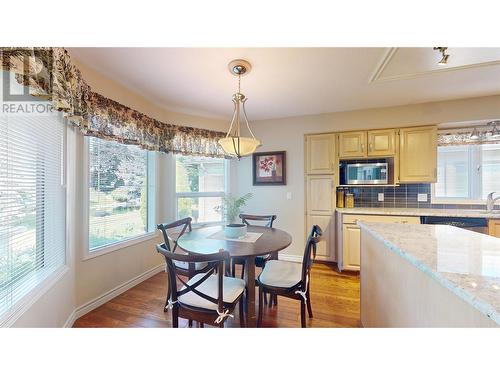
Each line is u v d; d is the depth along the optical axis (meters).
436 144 3.00
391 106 3.16
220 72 2.22
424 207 3.32
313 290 2.61
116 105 2.35
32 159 1.44
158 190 3.15
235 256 1.58
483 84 2.52
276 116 3.62
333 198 3.44
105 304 2.28
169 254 1.38
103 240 2.40
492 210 2.93
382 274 1.49
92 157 2.28
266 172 3.77
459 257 0.99
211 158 3.76
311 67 2.13
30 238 1.43
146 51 1.85
